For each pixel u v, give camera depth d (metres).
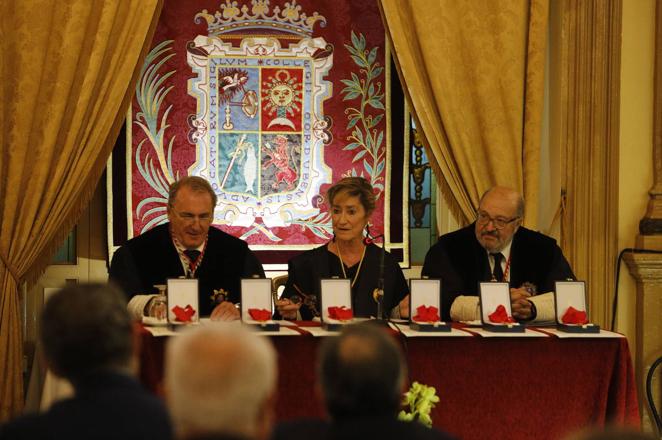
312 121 6.32
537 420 4.14
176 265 4.83
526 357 4.14
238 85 6.25
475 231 5.10
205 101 6.21
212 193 4.79
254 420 1.85
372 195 4.82
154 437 2.09
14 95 5.57
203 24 6.20
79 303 2.21
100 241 6.20
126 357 2.24
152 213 6.12
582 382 4.18
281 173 6.31
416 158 6.48
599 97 6.16
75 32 5.63
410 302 4.29
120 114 5.78
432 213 6.51
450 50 6.02
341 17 6.31
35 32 5.60
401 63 6.04
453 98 6.00
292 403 3.96
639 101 6.21
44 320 2.22
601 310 6.16
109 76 5.68
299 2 6.29
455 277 5.04
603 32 6.16
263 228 6.29
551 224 6.18
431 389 3.55
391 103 6.35
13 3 5.60
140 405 2.13
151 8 5.76
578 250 6.16
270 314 4.15
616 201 6.17
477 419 4.11
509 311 4.30
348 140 6.34
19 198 5.57
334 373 2.11
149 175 6.12
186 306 4.05
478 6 6.05
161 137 6.14
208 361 1.82
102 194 6.13
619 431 1.59
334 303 4.21
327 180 6.34
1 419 5.46
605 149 6.16
